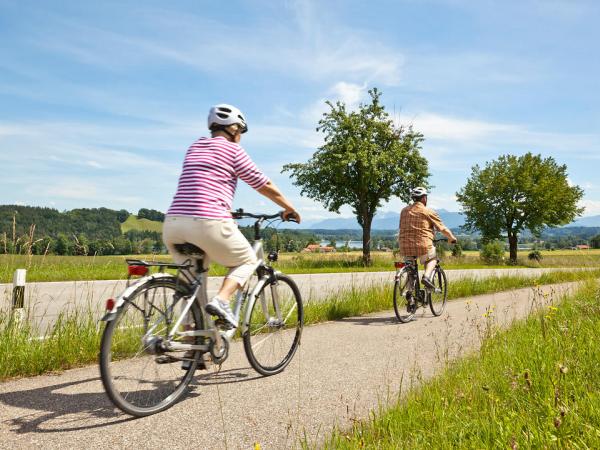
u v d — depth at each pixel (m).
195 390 4.20
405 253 8.59
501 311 9.16
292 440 3.19
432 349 5.85
